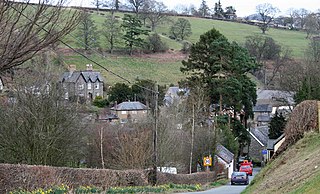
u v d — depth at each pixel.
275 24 137.25
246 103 52.81
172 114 43.12
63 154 29.89
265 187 17.61
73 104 31.14
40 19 9.79
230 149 50.56
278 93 68.69
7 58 9.52
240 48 52.97
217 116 48.69
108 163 38.41
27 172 19.45
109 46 91.00
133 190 24.09
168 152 37.62
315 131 22.91
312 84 46.09
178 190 27.98
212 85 49.88
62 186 20.41
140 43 92.62
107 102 69.38
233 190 29.67
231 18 150.25
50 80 29.98
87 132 37.44
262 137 75.75
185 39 109.06
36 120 28.55
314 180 13.16
